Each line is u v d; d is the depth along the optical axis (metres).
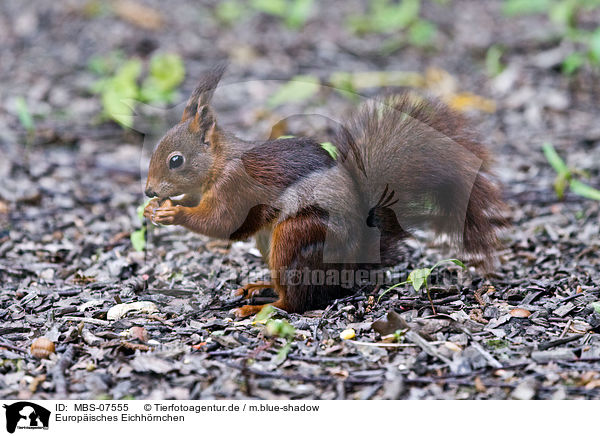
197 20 21.14
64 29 20.20
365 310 8.43
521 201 12.21
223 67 8.54
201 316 8.53
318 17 21.53
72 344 7.81
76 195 12.70
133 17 20.78
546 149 11.82
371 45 19.67
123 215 11.98
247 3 22.14
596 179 12.94
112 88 15.34
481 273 9.32
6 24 20.53
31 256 10.49
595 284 9.15
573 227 11.18
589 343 7.65
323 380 7.09
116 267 9.90
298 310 8.48
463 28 20.59
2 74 17.89
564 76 17.23
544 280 9.27
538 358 7.41
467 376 7.15
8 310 8.66
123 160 14.24
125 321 8.30
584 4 19.14
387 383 7.05
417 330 7.86
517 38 19.58
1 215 11.83
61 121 15.77
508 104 16.22
